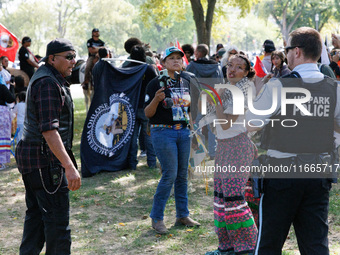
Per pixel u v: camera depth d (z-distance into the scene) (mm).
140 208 5527
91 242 4488
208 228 4773
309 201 2789
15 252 4320
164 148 4465
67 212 3385
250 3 23078
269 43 7910
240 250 3707
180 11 24016
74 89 31922
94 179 6867
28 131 3266
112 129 7227
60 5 76875
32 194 3506
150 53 8383
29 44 12086
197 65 6727
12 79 9195
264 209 2846
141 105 7328
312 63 2807
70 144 3414
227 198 3688
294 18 55688
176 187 4797
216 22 24906
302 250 2912
